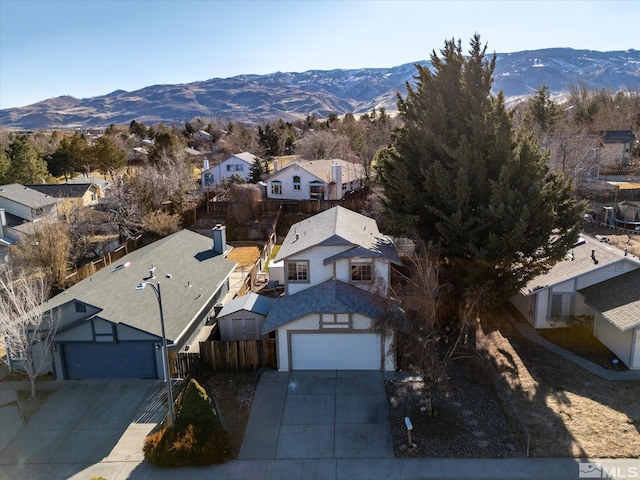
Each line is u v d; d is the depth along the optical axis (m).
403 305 26.94
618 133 72.06
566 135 55.75
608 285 24.92
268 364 23.59
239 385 22.16
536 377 21.89
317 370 23.22
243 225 51.16
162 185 49.94
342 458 17.23
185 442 17.16
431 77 28.16
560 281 25.75
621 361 22.73
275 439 18.36
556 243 24.59
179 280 27.97
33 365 23.20
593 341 24.94
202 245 34.47
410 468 16.56
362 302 23.47
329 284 24.72
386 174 28.95
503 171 23.34
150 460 17.20
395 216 27.02
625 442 17.28
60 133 109.31
